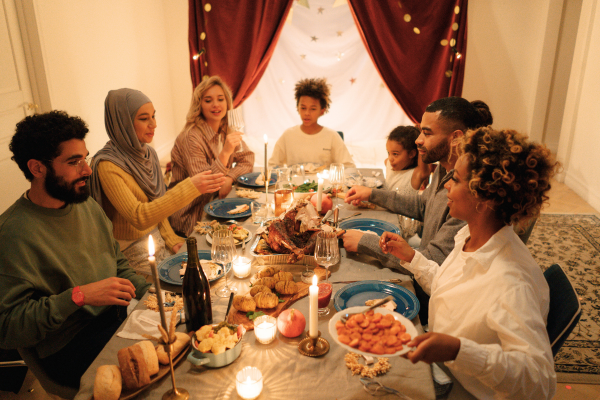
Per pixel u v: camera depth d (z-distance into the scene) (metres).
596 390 1.98
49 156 1.34
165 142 5.23
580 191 4.45
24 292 1.31
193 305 1.20
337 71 5.02
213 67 4.62
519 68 4.80
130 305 1.64
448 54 4.40
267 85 5.11
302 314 1.22
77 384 1.39
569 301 1.24
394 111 5.11
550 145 5.52
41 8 3.05
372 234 1.68
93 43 3.73
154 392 1.04
